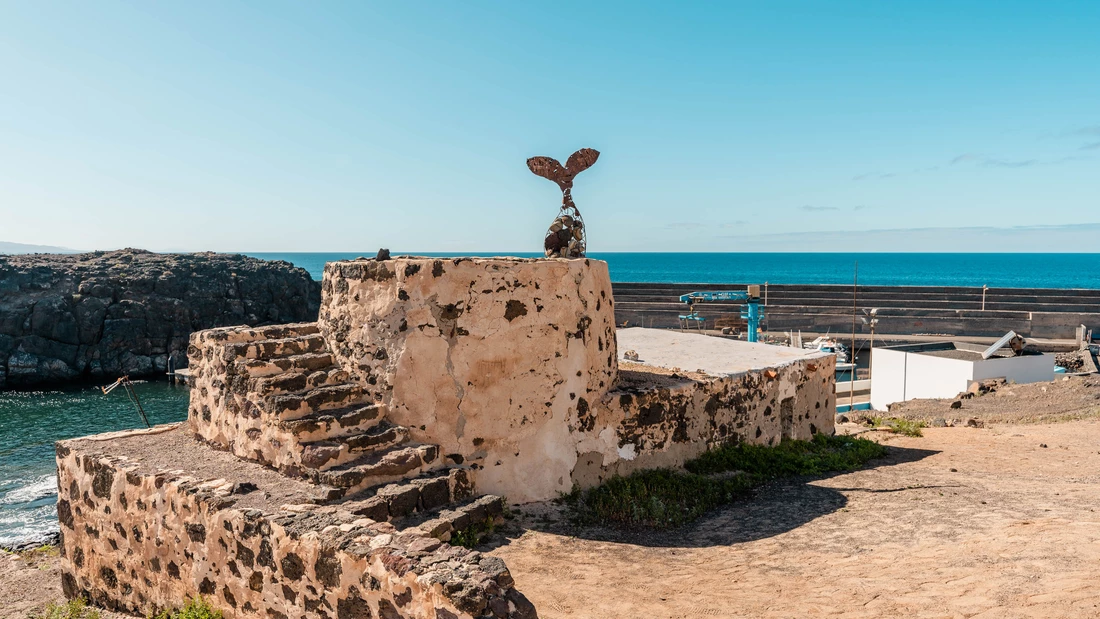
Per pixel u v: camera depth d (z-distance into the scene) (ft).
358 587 18.31
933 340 154.20
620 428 32.78
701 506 31.14
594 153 34.96
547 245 34.81
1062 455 43.78
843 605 19.60
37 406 126.72
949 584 20.12
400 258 28.86
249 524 21.45
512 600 16.48
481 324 28.22
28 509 71.46
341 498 23.97
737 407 39.83
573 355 30.55
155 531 25.73
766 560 24.40
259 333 31.35
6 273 158.10
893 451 46.55
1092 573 19.24
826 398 47.75
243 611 22.03
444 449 27.66
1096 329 157.69
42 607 33.12
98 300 157.17
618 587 21.98
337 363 29.60
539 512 28.50
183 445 30.48
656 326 182.39
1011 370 94.99
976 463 41.47
